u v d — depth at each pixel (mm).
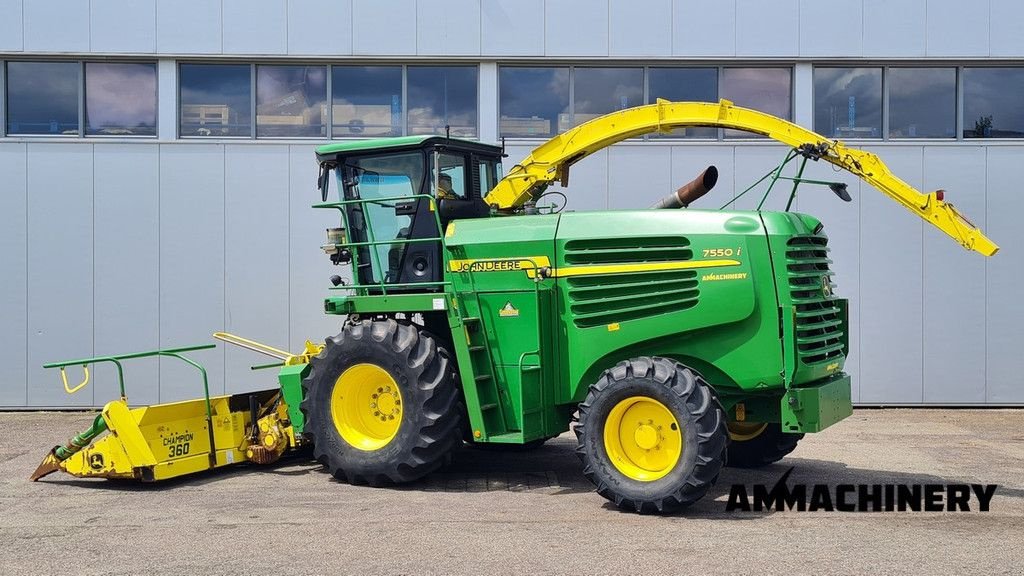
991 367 11789
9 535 6051
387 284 7961
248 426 8242
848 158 7465
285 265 11875
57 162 11820
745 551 5613
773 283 6734
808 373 6797
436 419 7344
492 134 12008
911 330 11797
